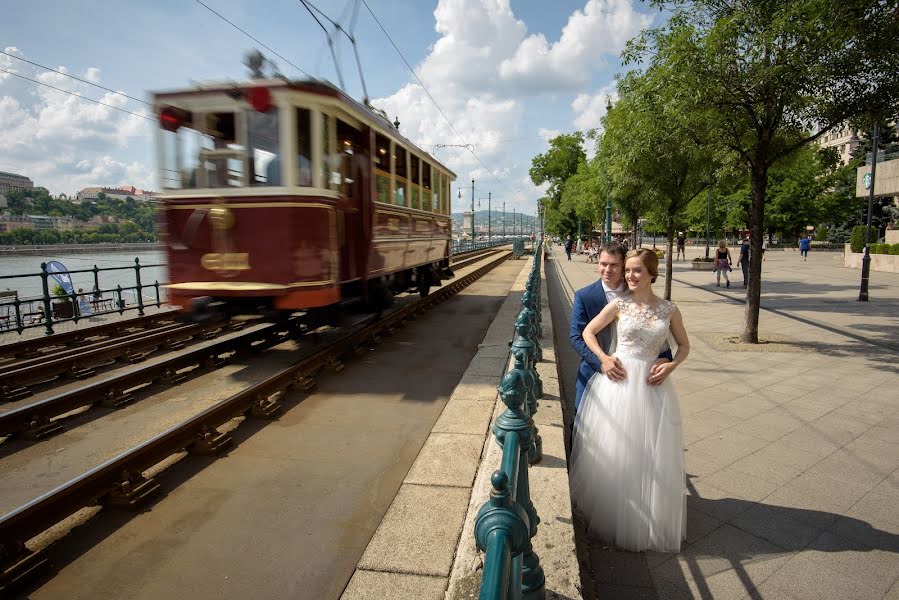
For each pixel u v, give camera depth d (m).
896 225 30.44
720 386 6.54
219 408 5.04
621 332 3.35
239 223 6.95
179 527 3.53
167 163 7.11
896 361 7.66
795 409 5.69
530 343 3.71
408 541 3.22
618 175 13.53
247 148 6.94
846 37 7.23
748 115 8.38
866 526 3.50
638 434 3.26
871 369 7.25
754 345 8.77
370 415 5.64
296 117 6.89
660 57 8.70
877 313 12.03
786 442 4.84
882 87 7.91
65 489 3.47
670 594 2.88
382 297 9.73
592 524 3.42
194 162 7.07
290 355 8.34
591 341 3.44
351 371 7.45
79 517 3.65
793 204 51.31
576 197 35.84
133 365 7.94
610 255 3.53
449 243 15.90
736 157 9.54
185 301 7.09
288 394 6.34
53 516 3.37
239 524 3.56
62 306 13.93
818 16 6.89
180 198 7.07
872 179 13.84
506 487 1.48
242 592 2.88
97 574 3.06
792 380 6.77
